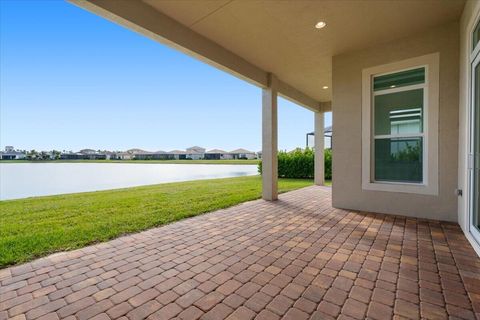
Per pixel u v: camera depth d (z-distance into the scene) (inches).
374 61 181.9
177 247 120.5
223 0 127.2
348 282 85.6
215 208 202.4
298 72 238.1
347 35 166.6
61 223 158.4
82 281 88.7
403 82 174.9
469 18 124.3
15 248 116.4
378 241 124.8
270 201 235.0
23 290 82.7
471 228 120.0
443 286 81.8
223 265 100.6
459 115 149.9
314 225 154.9
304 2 129.9
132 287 84.4
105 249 118.3
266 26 153.9
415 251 111.4
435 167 160.1
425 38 161.8
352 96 192.5
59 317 68.9
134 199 242.7
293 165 493.0
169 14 139.4
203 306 73.2
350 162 195.5
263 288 82.7
